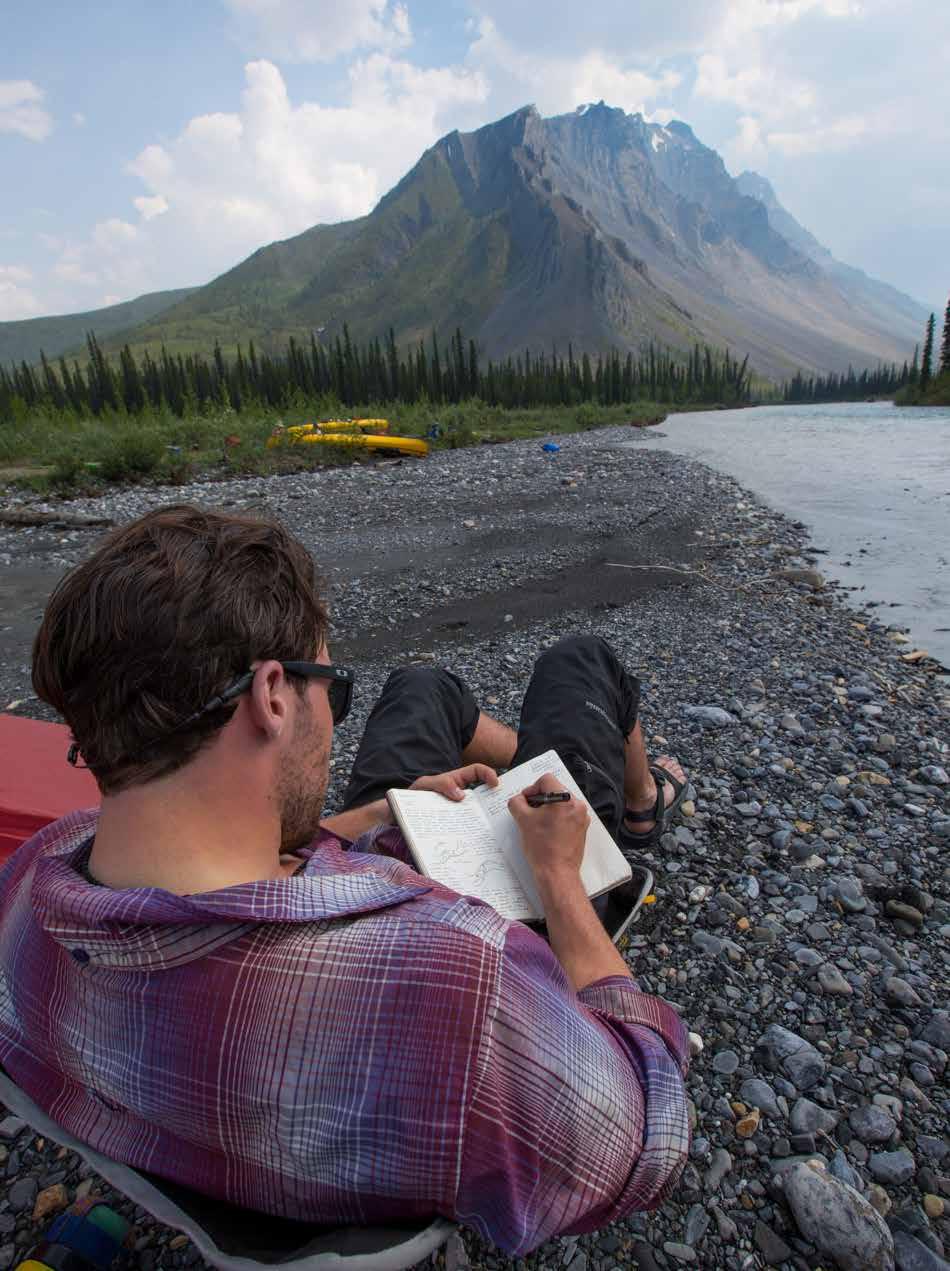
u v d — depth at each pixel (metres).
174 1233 1.83
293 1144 0.88
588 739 2.33
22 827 2.49
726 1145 2.07
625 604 7.84
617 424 57.59
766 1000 2.58
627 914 2.71
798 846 3.44
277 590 0.99
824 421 51.44
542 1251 1.80
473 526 12.48
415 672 2.83
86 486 18.41
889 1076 2.28
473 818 1.76
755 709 5.07
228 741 0.95
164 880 0.92
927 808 3.82
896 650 6.44
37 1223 1.90
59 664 0.93
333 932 0.90
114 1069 0.92
